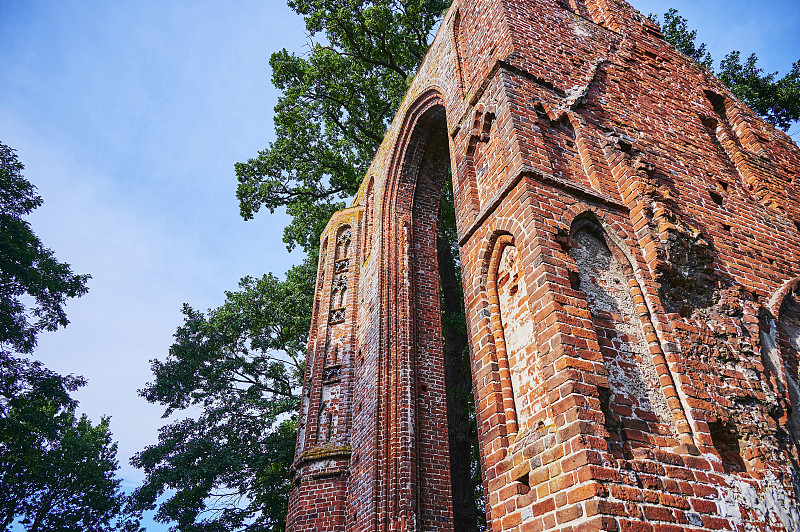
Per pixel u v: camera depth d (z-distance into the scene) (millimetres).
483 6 7543
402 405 9219
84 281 25531
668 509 3354
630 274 4797
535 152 5289
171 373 21344
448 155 12391
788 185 7945
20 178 23688
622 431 3734
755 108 17328
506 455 4258
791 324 5715
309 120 19078
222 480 18406
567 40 7211
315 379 11844
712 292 5195
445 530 8188
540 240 4473
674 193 6223
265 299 21250
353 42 18641
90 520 28719
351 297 12828
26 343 22672
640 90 7484
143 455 19859
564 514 3348
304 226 19281
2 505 25281
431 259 11703
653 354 4340
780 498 3979
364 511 8539
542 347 4094
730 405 4328
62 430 25750
